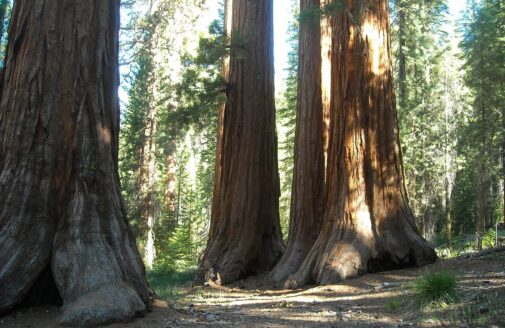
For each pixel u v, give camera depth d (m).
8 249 5.80
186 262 23.81
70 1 6.55
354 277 9.99
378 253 10.32
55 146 6.28
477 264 9.35
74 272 5.80
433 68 28.17
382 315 6.62
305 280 10.74
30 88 6.29
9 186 6.06
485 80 22.36
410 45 23.88
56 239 6.08
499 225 29.00
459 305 6.19
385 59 11.15
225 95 15.23
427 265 10.24
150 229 24.62
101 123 6.64
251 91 14.70
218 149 17.19
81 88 6.51
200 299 10.62
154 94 25.19
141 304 5.95
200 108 15.20
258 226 14.41
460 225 33.97
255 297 10.32
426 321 5.86
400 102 23.52
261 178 14.58
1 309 5.58
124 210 6.79
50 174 6.22
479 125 22.94
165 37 25.03
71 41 6.50
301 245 12.92
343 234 10.53
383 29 11.18
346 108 11.05
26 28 6.44
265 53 14.98
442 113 27.55
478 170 23.83
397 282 9.05
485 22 22.38
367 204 10.63
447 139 26.67
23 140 6.20
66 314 5.45
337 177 11.14
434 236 26.95
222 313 7.41
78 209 6.22
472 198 33.44
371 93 10.94
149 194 25.00
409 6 23.45
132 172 27.78
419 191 26.30
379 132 10.91
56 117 6.33
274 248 14.59
